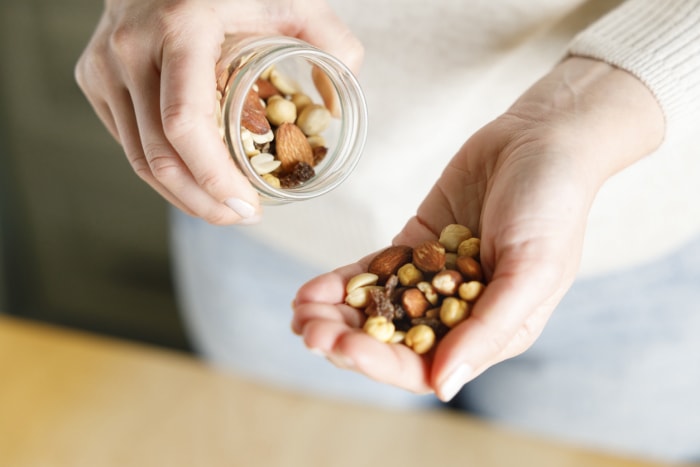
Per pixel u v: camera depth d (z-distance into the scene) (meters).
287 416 0.83
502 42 0.73
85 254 1.55
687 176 0.75
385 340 0.52
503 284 0.51
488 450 0.80
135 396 0.84
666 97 0.59
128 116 0.61
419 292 0.54
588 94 0.59
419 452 0.80
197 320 1.04
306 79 0.64
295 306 0.56
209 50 0.56
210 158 0.55
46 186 1.48
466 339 0.50
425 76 0.76
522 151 0.55
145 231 1.50
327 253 0.85
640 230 0.78
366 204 0.80
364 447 0.81
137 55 0.58
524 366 0.91
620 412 0.90
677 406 0.89
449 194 0.59
